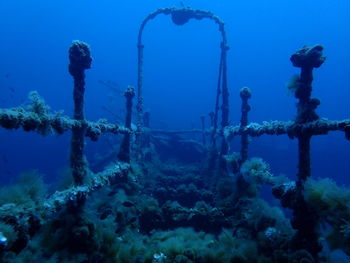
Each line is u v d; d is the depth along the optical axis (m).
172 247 4.38
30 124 3.31
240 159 7.03
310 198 3.60
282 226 4.77
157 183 8.87
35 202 3.66
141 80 9.88
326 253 3.92
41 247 3.83
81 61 4.34
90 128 4.81
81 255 3.82
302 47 4.17
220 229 5.87
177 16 10.07
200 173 9.98
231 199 6.56
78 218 4.13
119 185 6.92
